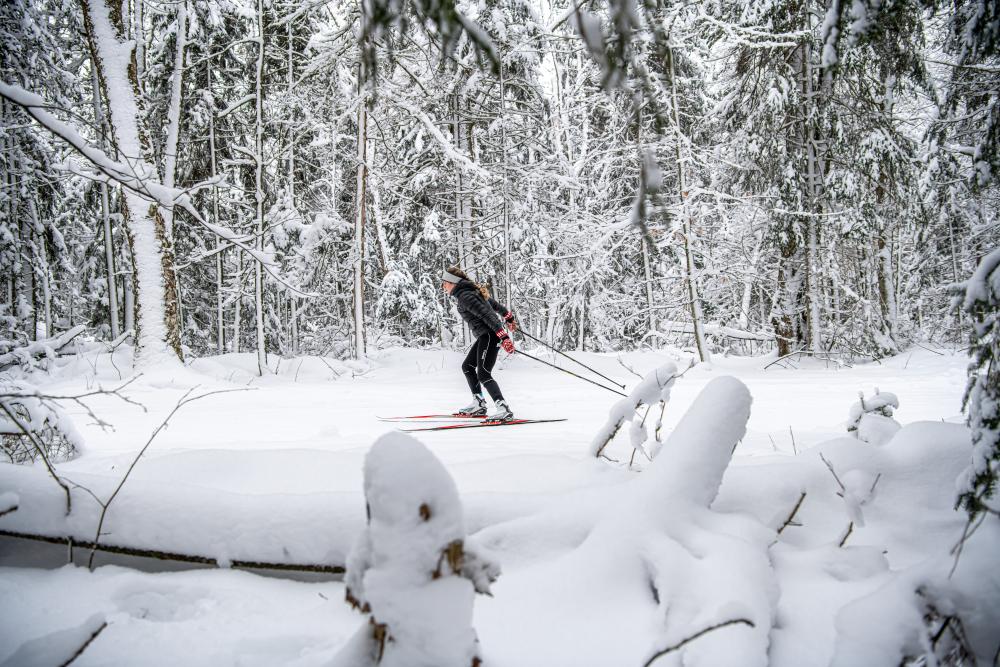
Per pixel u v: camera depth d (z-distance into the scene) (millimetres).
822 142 12383
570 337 18641
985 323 1581
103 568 1834
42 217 13789
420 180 14086
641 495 1677
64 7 12453
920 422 2197
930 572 1305
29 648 1189
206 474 2352
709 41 13414
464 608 1032
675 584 1378
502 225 13422
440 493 1025
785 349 13156
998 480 1463
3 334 12406
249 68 13875
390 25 1048
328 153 13633
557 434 4371
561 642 1351
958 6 2123
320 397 8070
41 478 1902
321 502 1755
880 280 15523
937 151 12781
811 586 1564
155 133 13797
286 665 1300
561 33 12188
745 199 12703
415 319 15508
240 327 18453
